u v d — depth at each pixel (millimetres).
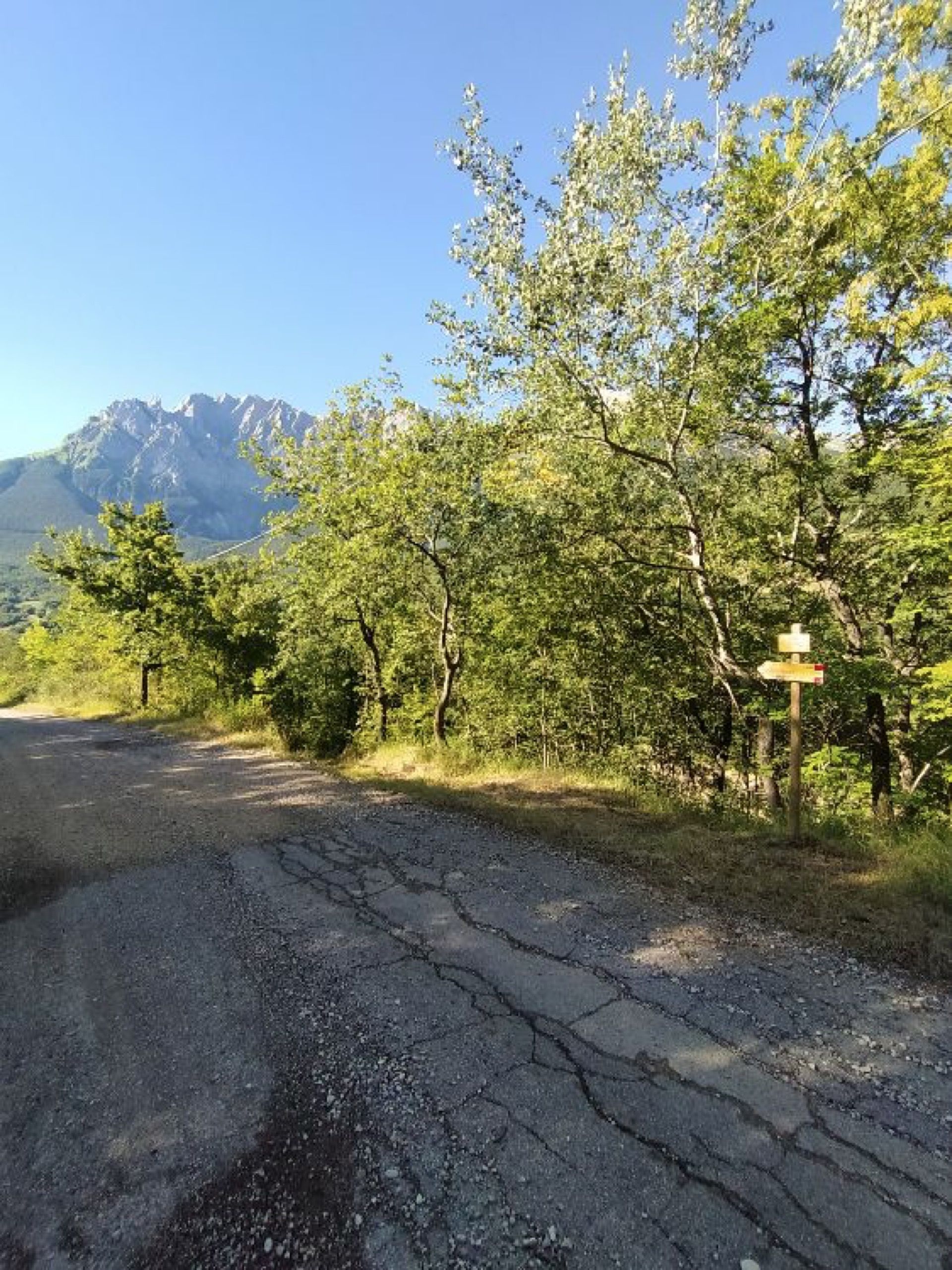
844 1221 2025
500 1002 3301
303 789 8406
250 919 4453
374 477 10141
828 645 9531
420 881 4961
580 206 6160
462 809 6910
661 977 3469
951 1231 1986
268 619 20312
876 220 7844
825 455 9594
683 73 5844
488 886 4793
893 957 3557
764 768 8688
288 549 12539
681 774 10414
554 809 6660
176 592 21672
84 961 3963
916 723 10945
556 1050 2906
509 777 8305
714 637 9828
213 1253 2041
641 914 4211
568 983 3441
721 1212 2072
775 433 9594
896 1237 1967
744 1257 1921
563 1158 2314
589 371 7133
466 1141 2416
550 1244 1997
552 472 8961
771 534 9969
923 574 9531
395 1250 2014
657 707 10508
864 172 7320
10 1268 2025
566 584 9797
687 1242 1976
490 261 6520
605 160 6043
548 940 3926
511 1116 2525
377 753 10844
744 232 7082
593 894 4559
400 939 4039
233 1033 3176
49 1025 3307
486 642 11430
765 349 8242
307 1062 2930
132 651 23016
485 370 7473
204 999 3484
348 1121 2559
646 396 7570
